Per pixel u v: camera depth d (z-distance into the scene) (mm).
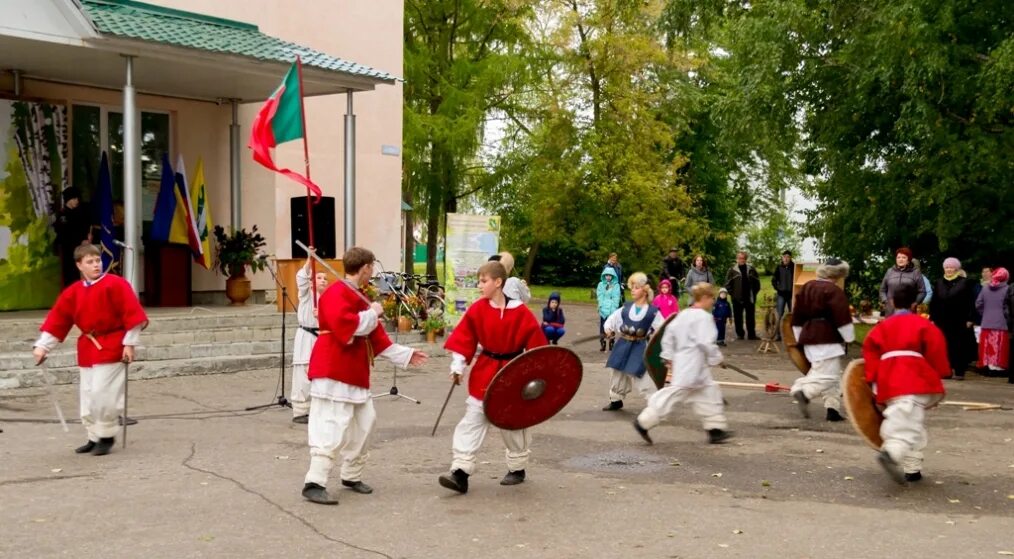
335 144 19375
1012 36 14125
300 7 18719
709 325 8977
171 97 16891
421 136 28594
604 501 6836
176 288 16062
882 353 7617
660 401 8922
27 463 7746
